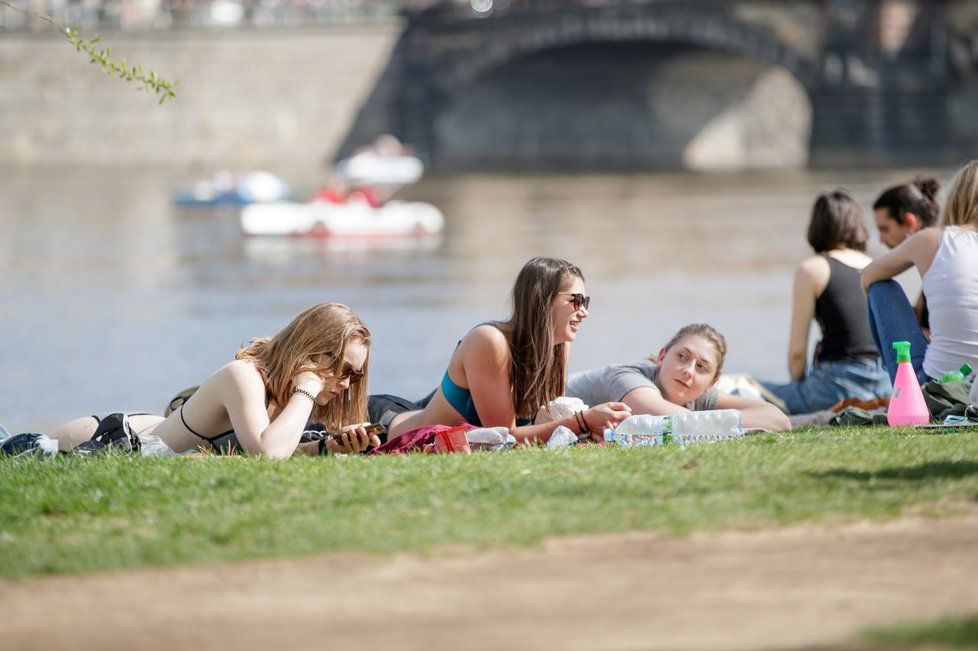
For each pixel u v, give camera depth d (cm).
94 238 17400
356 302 11844
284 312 11281
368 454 2800
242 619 1502
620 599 1531
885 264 3225
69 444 2966
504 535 1827
